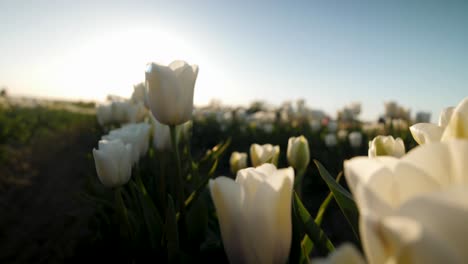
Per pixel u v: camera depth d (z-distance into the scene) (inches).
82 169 67.2
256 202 6.5
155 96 11.9
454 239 2.5
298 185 14.6
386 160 4.1
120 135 16.0
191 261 9.9
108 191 19.4
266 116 88.4
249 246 6.7
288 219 6.7
